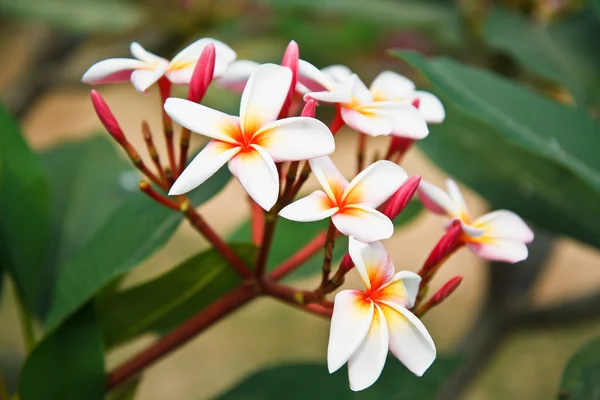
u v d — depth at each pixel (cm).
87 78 54
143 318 60
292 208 48
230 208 244
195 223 56
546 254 97
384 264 48
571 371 59
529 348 210
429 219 249
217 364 200
